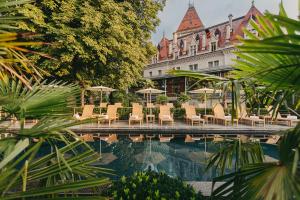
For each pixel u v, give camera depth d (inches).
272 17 47.3
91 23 583.2
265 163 61.6
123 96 907.4
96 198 50.7
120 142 460.1
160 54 2101.4
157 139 492.1
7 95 74.5
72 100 94.6
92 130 517.0
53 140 73.4
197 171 299.1
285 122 603.2
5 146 60.8
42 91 88.7
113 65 681.0
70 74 654.5
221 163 92.8
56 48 553.6
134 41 739.4
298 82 64.1
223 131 529.0
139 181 114.5
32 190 48.6
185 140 483.5
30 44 50.5
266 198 51.4
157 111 718.5
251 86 75.6
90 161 67.6
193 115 624.1
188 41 1854.1
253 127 538.9
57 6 585.0
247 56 66.8
